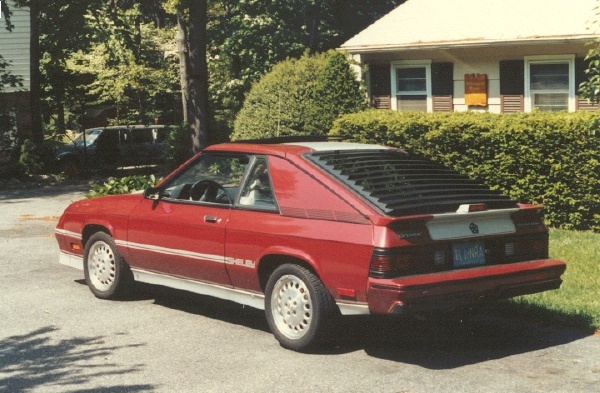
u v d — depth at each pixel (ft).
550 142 42.14
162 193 27.43
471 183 24.62
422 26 65.16
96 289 29.76
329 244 21.68
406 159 25.68
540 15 60.54
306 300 22.52
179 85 120.67
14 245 42.19
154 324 26.03
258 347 23.27
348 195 21.91
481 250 22.18
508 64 61.00
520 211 22.95
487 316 26.30
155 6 120.26
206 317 26.99
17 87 104.27
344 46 65.82
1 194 72.08
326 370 21.01
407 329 25.03
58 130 107.04
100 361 22.06
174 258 26.50
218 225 24.81
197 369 21.25
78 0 78.95
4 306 28.55
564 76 58.75
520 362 21.48
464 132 44.83
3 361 22.21
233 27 122.31
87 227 30.22
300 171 23.38
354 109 65.05
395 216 21.08
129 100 120.26
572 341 23.47
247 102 70.74
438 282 20.77
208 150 26.25
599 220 41.27
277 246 23.03
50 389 19.84
